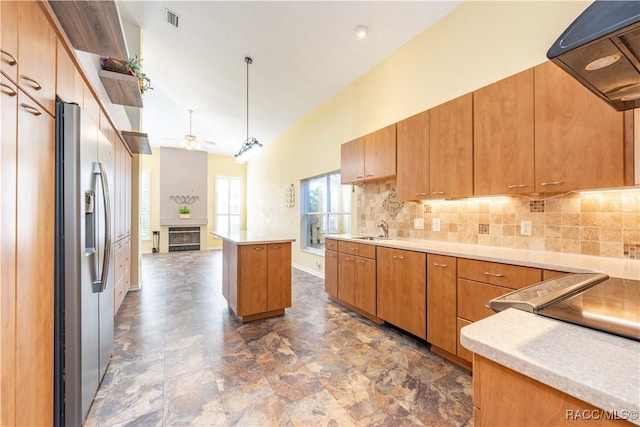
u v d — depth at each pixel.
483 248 2.30
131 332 2.67
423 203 3.05
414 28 3.02
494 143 2.12
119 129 3.22
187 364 2.10
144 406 1.63
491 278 1.86
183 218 8.41
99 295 1.74
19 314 1.08
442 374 1.96
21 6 1.09
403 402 1.67
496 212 2.40
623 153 1.55
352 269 3.17
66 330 1.40
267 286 2.98
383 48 3.37
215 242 9.20
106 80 2.69
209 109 6.16
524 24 2.20
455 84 2.70
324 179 5.08
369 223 3.81
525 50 2.19
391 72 3.46
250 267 2.89
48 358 1.32
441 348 2.18
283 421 1.52
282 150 6.50
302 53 3.74
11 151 1.03
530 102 1.92
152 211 8.28
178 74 5.01
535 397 0.53
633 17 0.61
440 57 2.85
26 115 1.13
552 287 0.98
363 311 3.10
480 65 2.49
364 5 2.80
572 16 1.96
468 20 2.59
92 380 1.61
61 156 1.41
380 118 3.62
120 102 3.16
